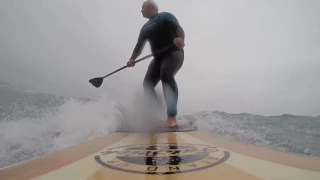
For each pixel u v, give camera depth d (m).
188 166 0.78
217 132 2.15
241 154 0.98
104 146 1.24
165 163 0.82
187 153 1.01
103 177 0.66
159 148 1.15
